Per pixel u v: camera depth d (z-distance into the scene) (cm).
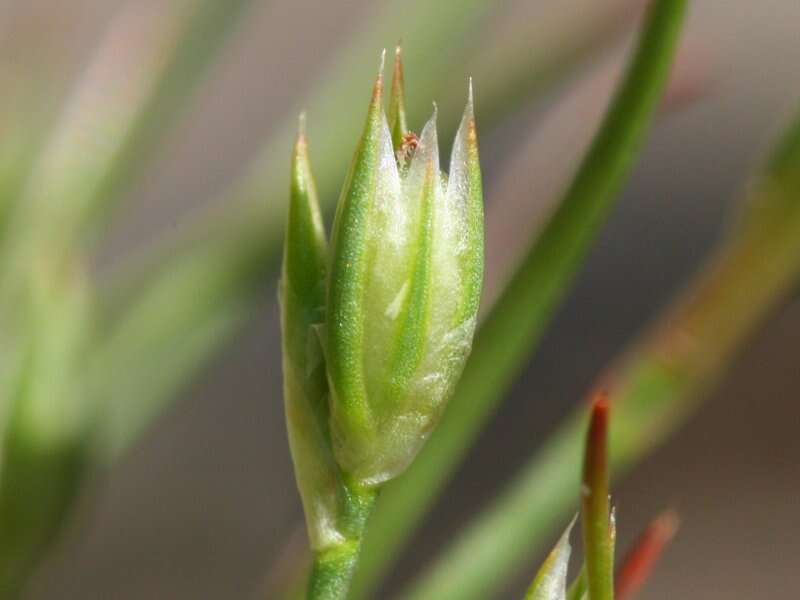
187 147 7
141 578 7
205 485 7
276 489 7
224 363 7
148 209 6
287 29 7
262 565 7
